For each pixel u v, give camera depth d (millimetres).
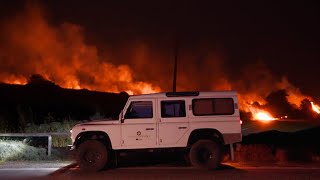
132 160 15461
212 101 12594
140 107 12672
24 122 22406
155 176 11305
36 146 18516
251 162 14586
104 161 12359
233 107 12555
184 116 12531
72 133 12594
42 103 38094
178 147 12500
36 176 11547
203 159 12375
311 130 23203
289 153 15219
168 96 12625
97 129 12539
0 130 20734
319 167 13164
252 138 21453
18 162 15195
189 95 12633
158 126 12500
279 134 22344
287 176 11102
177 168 13055
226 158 15062
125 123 12562
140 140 12500
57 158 16188
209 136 12633
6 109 32406
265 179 10578
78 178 11094
